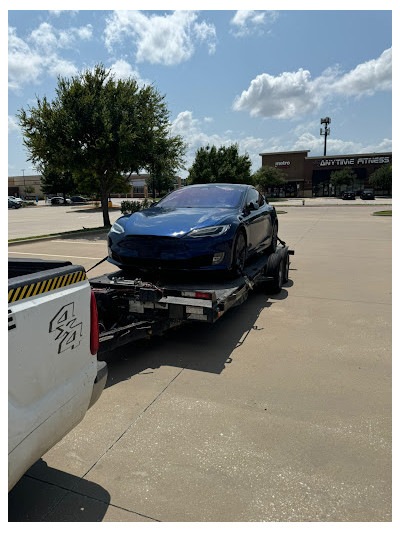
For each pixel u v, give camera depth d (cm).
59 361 184
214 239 444
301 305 591
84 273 206
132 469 239
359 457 251
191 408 307
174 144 1911
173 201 584
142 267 457
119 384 345
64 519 201
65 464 243
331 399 322
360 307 581
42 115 1631
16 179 8881
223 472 237
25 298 164
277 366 384
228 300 396
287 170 6831
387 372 372
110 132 1662
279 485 226
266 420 291
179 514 205
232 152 3231
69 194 6788
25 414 161
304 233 1580
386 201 4806
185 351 420
